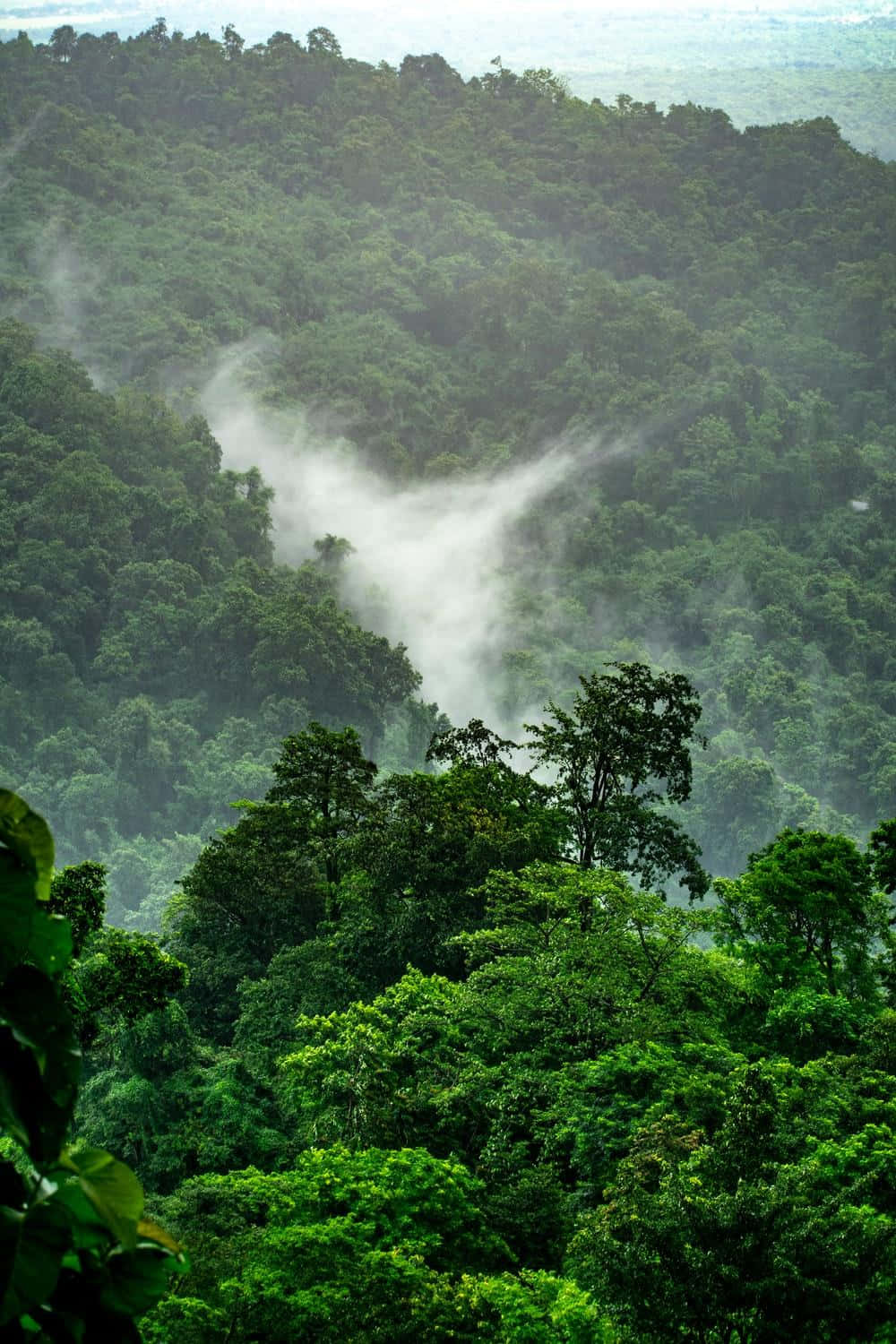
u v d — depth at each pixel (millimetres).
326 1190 34531
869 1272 25438
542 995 48781
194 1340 28312
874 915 62031
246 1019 60000
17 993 6484
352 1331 28750
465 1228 35844
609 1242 26422
